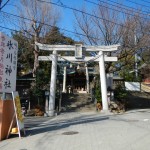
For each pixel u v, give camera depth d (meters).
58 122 19.84
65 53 38.97
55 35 37.09
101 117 22.44
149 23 33.72
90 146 10.91
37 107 27.80
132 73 45.72
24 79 38.47
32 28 35.44
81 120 20.55
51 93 27.22
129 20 33.34
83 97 36.59
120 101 31.42
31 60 39.47
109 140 11.98
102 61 28.28
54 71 27.94
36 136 13.67
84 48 28.28
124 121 19.00
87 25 33.50
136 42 33.22
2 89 13.27
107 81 31.86
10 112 13.80
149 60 37.38
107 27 32.97
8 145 11.79
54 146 11.18
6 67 13.63
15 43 14.60
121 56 33.66
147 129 14.93
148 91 46.25
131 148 10.34
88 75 43.62
